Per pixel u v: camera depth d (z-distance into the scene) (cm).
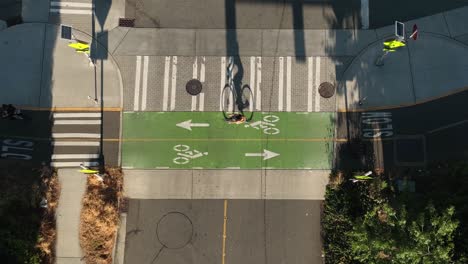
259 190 2675
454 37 2823
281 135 2734
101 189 2644
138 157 2700
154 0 2867
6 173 2628
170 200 2659
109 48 2811
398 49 2808
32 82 2755
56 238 2588
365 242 2142
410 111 2741
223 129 2736
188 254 2605
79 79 2772
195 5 2872
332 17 2862
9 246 2420
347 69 2798
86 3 2853
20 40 2800
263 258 2605
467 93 2742
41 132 2703
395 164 2689
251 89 2780
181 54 2811
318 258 2602
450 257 1959
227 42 2828
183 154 2709
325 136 2733
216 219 2641
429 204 2048
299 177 2689
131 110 2752
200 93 2772
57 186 2641
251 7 2872
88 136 2714
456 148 2692
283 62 2806
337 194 2627
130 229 2625
